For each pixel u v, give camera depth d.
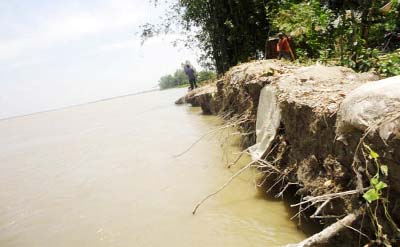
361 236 2.59
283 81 5.05
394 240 2.27
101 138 12.58
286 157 4.68
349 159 2.87
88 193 6.60
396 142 2.13
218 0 14.48
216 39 15.48
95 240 4.60
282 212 4.40
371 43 7.18
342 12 7.60
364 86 2.66
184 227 4.49
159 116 16.31
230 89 8.55
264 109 5.55
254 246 3.72
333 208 3.12
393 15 6.91
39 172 8.94
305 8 8.52
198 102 15.87
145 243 4.25
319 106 3.54
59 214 5.76
